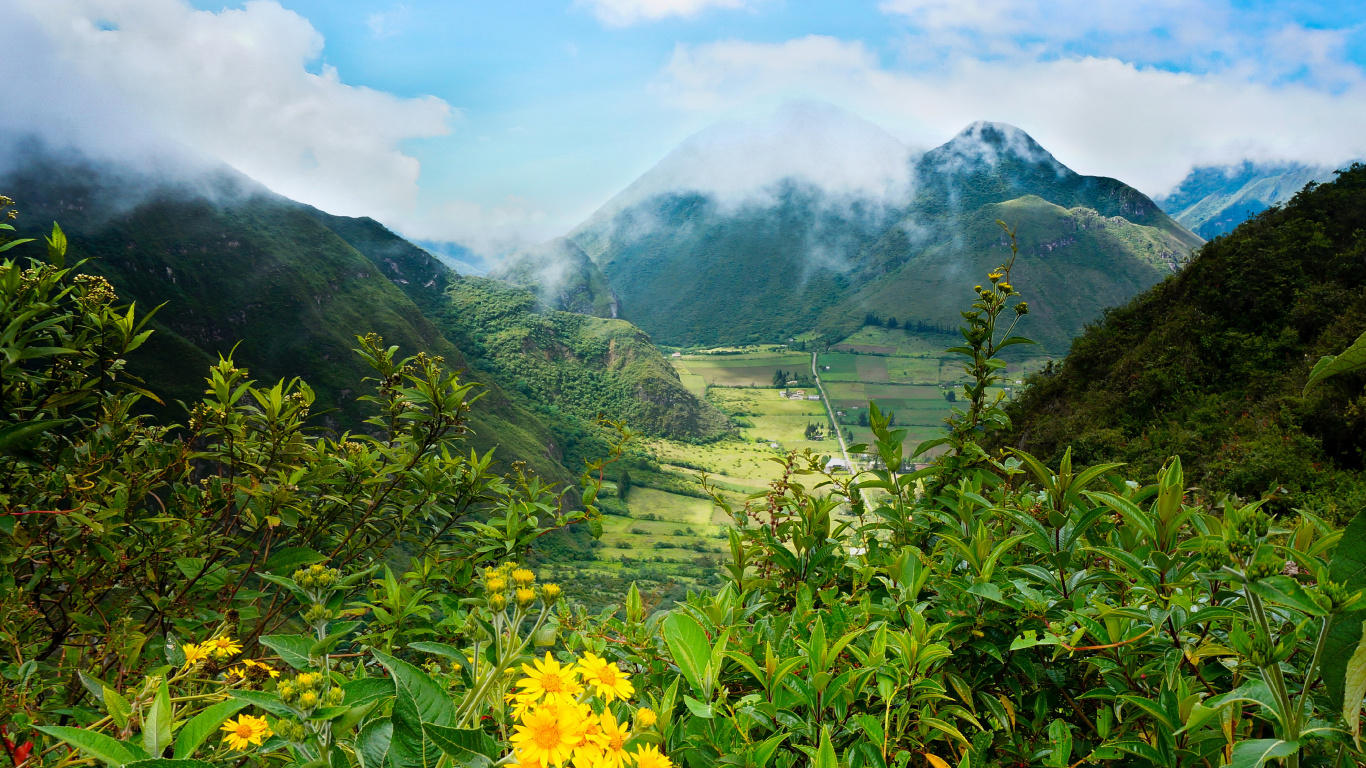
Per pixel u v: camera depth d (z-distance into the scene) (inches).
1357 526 37.2
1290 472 594.9
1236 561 43.3
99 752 39.8
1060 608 64.7
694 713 52.6
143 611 100.9
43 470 97.0
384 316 6407.5
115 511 90.9
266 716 52.7
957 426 99.4
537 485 126.9
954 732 53.2
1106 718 55.7
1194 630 57.7
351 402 5187.0
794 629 71.2
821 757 46.8
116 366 106.9
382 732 42.9
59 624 94.5
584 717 37.9
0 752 60.3
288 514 106.6
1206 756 50.4
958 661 66.9
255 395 113.3
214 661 69.4
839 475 100.4
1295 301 1026.1
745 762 50.8
